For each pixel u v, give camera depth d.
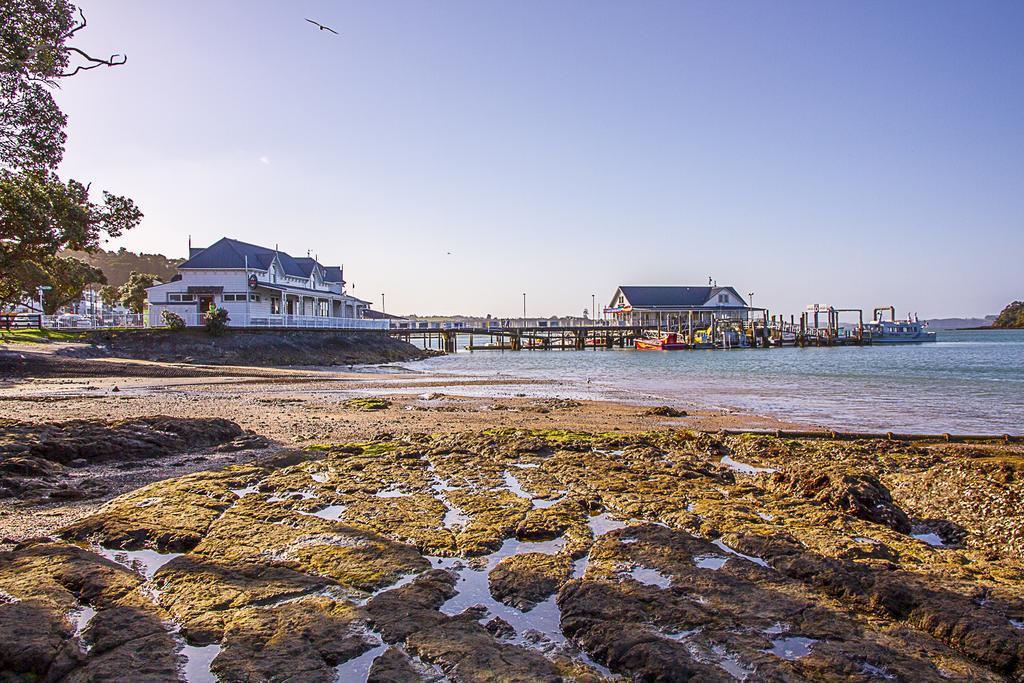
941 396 25.88
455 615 5.27
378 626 4.98
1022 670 4.46
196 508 8.05
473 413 19.66
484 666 4.34
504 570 6.21
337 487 9.41
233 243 57.19
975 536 7.66
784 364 51.41
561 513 8.00
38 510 8.30
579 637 4.90
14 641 4.55
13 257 14.37
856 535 7.34
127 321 50.78
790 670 4.35
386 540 6.94
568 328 90.12
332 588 5.73
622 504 8.59
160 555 6.70
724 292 103.12
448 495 9.08
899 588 5.53
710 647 4.72
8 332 39.19
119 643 4.66
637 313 101.62
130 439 12.01
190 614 5.13
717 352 76.75
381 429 15.73
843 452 12.82
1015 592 5.67
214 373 33.84
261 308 55.22
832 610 5.32
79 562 6.11
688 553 6.54
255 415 18.19
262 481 9.88
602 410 20.80
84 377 30.52
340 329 58.78
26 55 12.59
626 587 5.66
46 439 11.66
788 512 8.23
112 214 15.07
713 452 12.98
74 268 18.81
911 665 4.49
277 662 4.39
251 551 6.54
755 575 6.00
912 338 97.12
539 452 12.46
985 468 9.78
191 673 4.32
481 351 87.88
